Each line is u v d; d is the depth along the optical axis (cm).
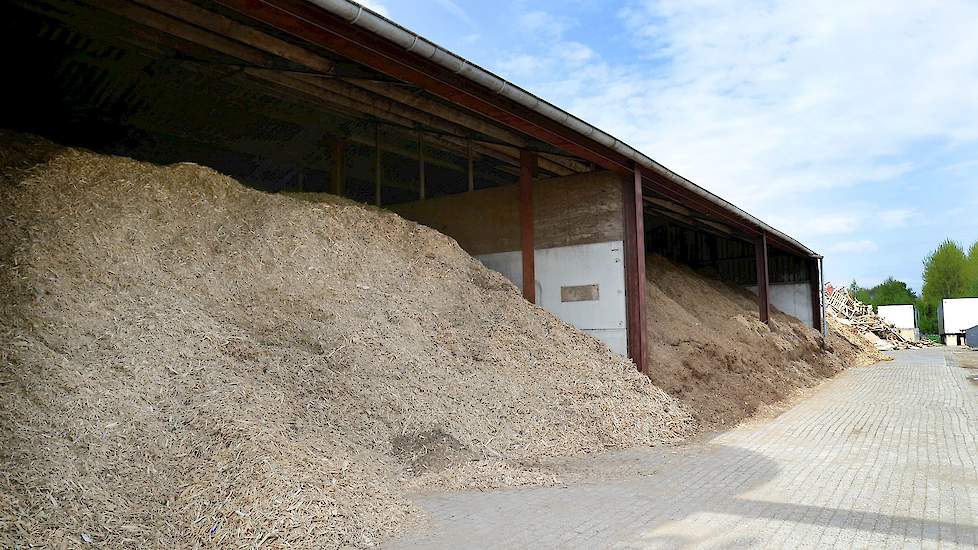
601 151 1005
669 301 1412
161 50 938
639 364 1008
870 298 8106
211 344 598
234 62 945
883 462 687
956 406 1124
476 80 793
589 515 492
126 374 513
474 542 430
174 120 1141
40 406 445
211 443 463
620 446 752
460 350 812
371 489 492
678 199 1350
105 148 1166
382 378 679
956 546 426
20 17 867
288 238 830
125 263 649
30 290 549
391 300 837
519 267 1145
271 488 424
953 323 4488
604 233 1070
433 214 1261
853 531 457
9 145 729
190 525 401
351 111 1183
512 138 1144
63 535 368
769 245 2131
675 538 441
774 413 1054
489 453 649
